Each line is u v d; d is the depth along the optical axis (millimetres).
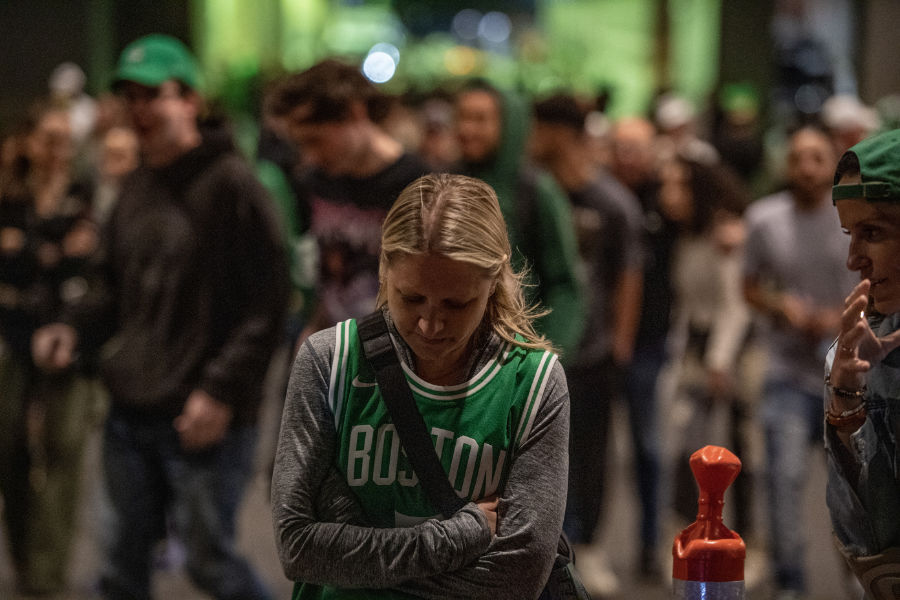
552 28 43656
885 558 4578
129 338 8766
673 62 42531
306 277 9383
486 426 4742
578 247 11609
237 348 8617
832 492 4719
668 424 16453
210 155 8773
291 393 4863
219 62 37531
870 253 4543
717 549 4578
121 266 8883
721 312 12477
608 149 17531
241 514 14766
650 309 12867
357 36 49969
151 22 38906
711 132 27672
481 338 4836
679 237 12938
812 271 11203
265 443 16828
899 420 4457
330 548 4715
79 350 9133
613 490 16406
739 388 12359
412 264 4484
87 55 37438
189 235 8688
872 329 4652
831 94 37188
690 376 12648
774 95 38656
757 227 11477
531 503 4734
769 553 11211
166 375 8648
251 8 44125
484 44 56469
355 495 4820
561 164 11742
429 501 4762
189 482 8633
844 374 4469
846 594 12125
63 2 37125
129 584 8820
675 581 4660
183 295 8680
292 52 48312
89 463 15945
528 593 4754
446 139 19266
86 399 11844
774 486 11062
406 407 4727
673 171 12930
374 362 4762
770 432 11156
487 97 9758
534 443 4781
